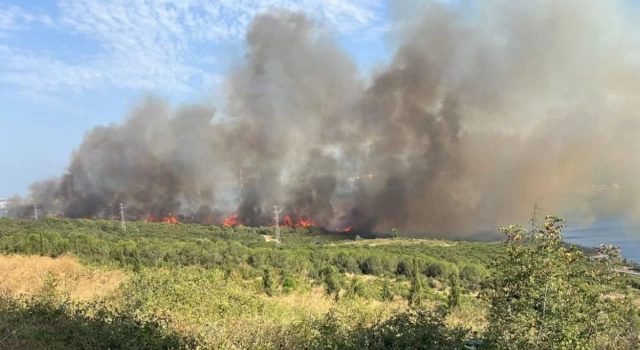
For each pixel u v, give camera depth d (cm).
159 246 3534
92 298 1334
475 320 1177
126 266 2452
